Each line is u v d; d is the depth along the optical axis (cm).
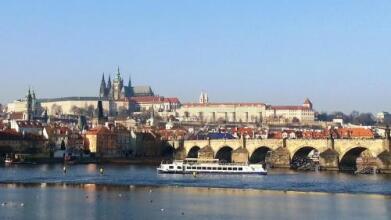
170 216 18400
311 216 18738
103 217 18100
